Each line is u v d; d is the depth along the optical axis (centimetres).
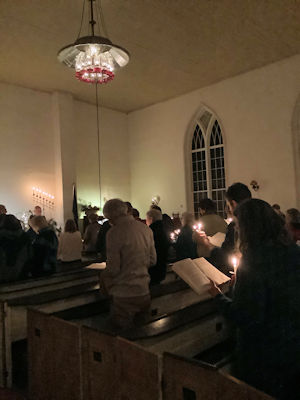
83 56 655
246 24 933
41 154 1332
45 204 1327
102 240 539
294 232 344
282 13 886
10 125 1256
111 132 1585
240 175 1278
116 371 223
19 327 354
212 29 954
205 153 1405
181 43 1027
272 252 172
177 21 911
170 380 193
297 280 169
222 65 1191
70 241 593
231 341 317
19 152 1273
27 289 403
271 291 170
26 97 1307
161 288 399
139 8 850
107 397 229
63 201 1327
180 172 1457
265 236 175
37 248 459
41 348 283
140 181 1605
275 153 1191
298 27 954
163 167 1517
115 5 834
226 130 1313
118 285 316
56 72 1188
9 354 341
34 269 459
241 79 1268
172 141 1487
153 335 238
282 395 170
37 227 476
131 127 1634
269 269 169
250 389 156
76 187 1416
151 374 201
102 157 1538
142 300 317
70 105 1384
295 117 1152
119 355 222
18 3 818
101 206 1512
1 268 426
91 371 240
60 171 1339
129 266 316
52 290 402
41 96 1349
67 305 377
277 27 953
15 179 1257
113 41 998
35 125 1323
